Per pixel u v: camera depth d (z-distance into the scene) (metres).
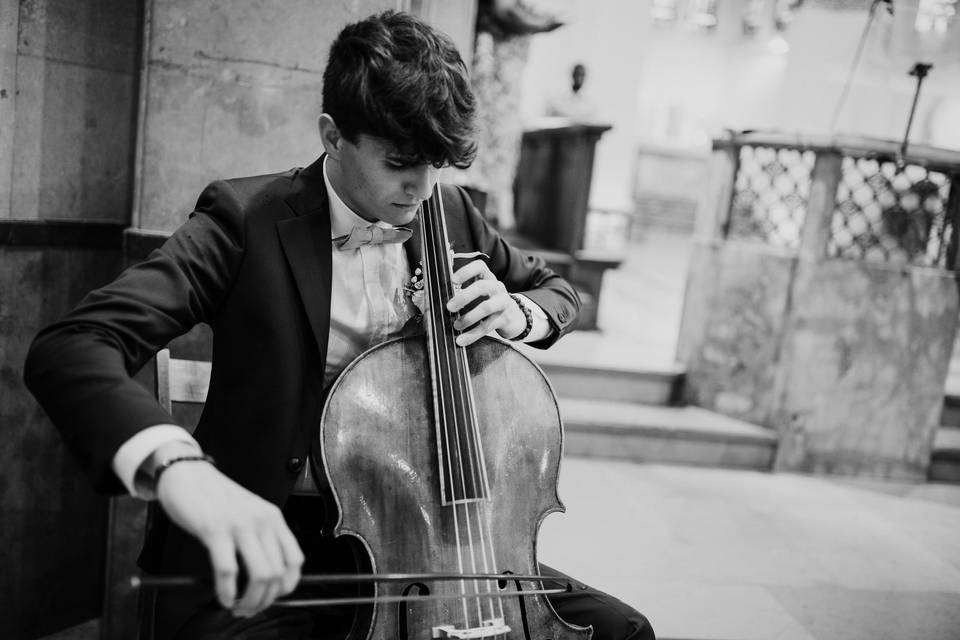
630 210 8.95
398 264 1.45
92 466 0.93
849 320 4.21
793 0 10.41
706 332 4.59
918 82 4.28
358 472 1.22
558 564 2.77
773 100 11.03
